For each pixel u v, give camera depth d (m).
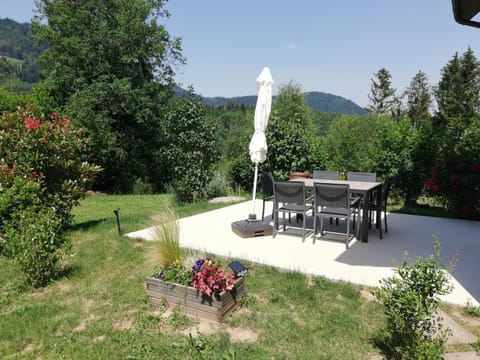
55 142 4.75
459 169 6.32
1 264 3.72
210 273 2.46
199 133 8.42
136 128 16.48
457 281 3.21
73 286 3.11
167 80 18.39
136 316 2.56
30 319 2.49
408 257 3.86
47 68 16.16
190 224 5.57
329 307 2.67
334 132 17.44
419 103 33.31
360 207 4.86
